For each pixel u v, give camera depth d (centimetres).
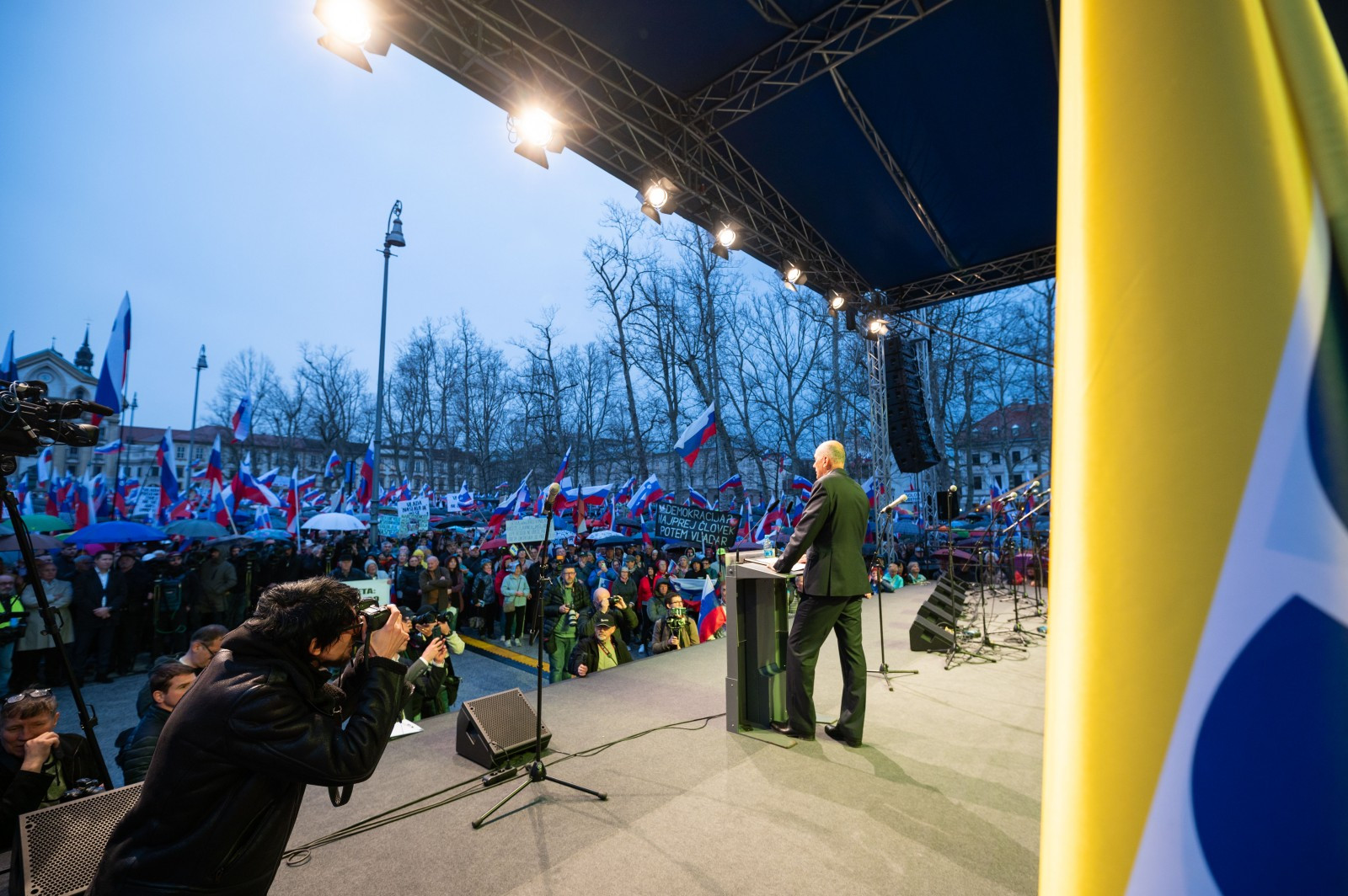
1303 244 51
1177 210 57
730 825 286
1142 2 64
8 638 757
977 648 676
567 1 629
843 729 383
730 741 393
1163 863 48
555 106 747
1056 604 61
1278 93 56
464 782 338
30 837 219
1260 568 47
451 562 1201
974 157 878
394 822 296
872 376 1434
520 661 1030
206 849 141
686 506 1212
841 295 1248
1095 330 60
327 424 4578
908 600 1130
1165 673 51
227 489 1394
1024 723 425
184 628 962
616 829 286
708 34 680
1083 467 59
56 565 932
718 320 3241
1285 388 49
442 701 547
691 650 720
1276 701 45
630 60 715
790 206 1009
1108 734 53
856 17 662
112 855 145
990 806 303
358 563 1333
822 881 244
